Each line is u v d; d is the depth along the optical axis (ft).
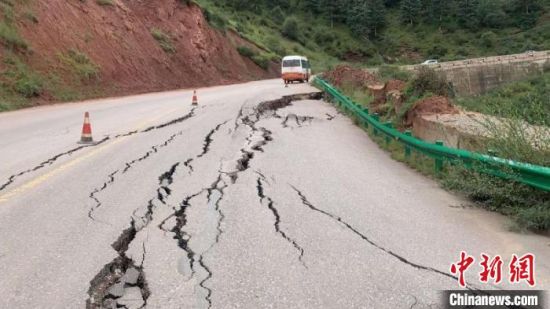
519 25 414.41
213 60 156.87
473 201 23.09
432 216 20.74
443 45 396.98
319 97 83.10
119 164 29.27
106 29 100.89
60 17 88.07
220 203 21.90
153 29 125.29
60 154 32.12
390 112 50.72
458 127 31.12
